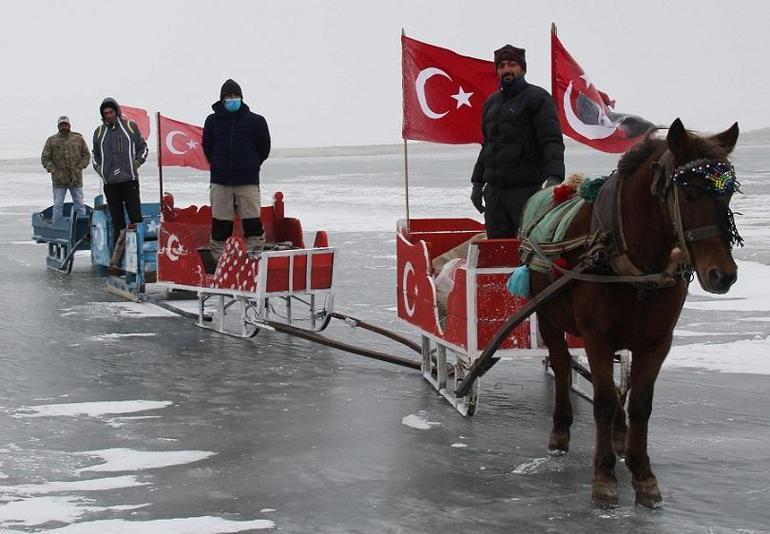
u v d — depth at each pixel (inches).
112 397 346.9
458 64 377.1
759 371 374.3
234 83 479.2
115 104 595.8
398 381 369.1
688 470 265.1
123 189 600.4
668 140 209.9
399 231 390.3
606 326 234.1
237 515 236.1
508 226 339.9
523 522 230.2
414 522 230.8
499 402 338.0
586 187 242.1
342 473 266.1
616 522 229.5
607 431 239.8
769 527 225.1
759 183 1577.3
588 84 357.7
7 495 249.8
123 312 520.7
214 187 480.4
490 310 304.5
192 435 301.4
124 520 232.2
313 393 351.6
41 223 711.1
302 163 4173.2
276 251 438.3
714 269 202.8
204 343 439.8
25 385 363.6
